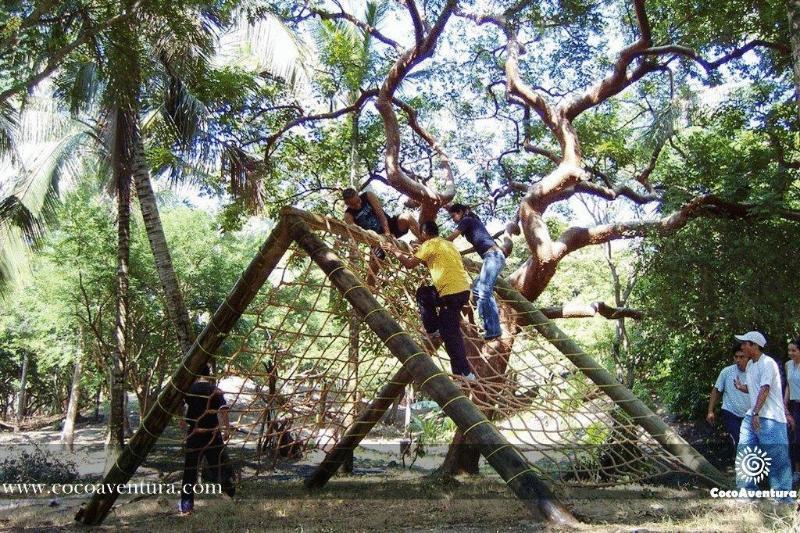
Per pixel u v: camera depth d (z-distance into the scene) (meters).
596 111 15.48
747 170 11.62
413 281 8.64
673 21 12.99
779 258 11.32
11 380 34.00
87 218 18.97
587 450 7.55
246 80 13.02
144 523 6.92
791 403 8.15
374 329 6.42
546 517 5.55
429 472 11.62
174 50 10.68
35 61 9.09
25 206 12.88
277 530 6.25
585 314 11.82
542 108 11.56
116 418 12.20
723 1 11.58
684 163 13.54
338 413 9.74
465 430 5.84
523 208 11.23
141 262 19.02
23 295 20.78
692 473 7.71
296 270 18.25
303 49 12.83
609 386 8.62
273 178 16.19
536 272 11.09
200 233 21.11
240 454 9.60
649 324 12.91
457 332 7.52
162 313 18.78
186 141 11.18
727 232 11.65
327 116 13.80
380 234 8.30
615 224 11.62
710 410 8.09
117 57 9.48
